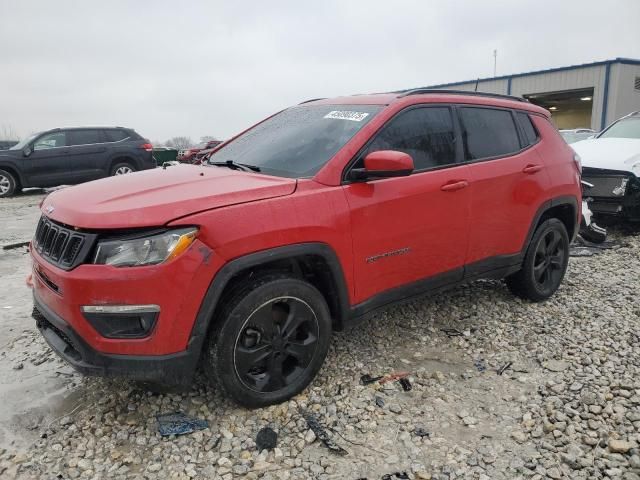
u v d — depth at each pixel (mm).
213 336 2699
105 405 2986
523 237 4199
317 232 2887
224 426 2777
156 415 2879
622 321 4152
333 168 3084
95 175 14172
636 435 2668
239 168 3443
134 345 2518
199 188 2826
